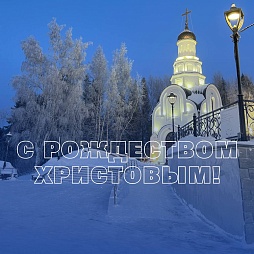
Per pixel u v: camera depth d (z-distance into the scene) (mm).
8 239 5680
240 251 5434
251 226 5973
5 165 28406
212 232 7027
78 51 32562
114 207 9523
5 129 45531
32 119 28641
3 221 7520
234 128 7566
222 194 7043
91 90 40938
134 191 12148
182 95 33406
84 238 6012
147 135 49875
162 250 5328
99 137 39500
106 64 41969
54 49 31891
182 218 8602
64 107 29891
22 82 28797
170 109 33844
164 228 7340
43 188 15336
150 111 53344
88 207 10094
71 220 7926
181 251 5305
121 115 42125
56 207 9992
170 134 33250
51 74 29562
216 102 34562
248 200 6121
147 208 9586
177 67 39250
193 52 39344
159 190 12609
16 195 12797
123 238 6164
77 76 31672
